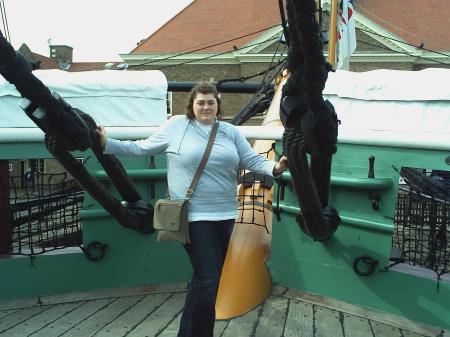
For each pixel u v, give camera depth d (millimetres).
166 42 30094
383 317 2900
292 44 1829
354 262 2994
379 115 3191
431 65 25641
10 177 3514
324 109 1916
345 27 7988
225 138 2457
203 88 2418
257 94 4906
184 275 3527
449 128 2980
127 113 3869
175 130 2445
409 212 3436
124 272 3418
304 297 3162
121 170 2850
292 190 3189
